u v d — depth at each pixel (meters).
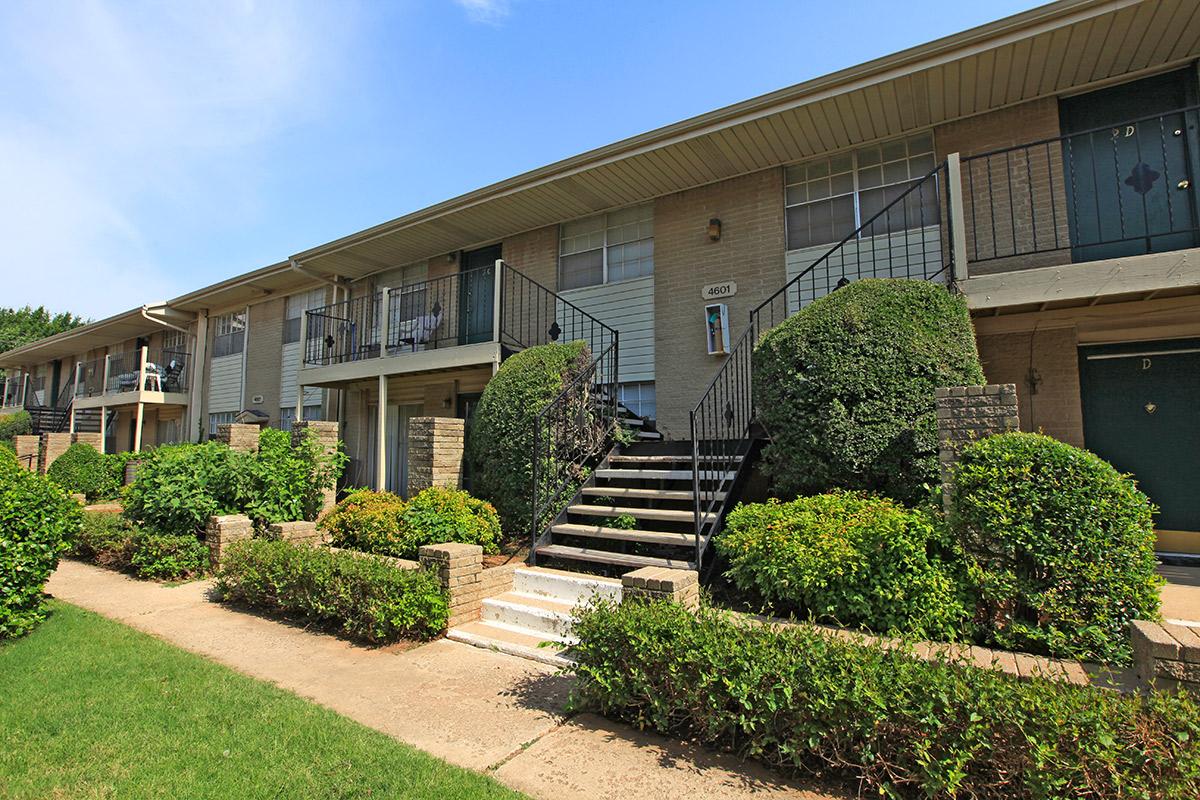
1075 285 5.03
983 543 3.74
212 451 8.16
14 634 4.86
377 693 3.84
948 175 5.64
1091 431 6.20
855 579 3.82
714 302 8.61
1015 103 6.79
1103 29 5.59
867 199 7.71
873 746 2.61
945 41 5.99
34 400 25.91
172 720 3.35
